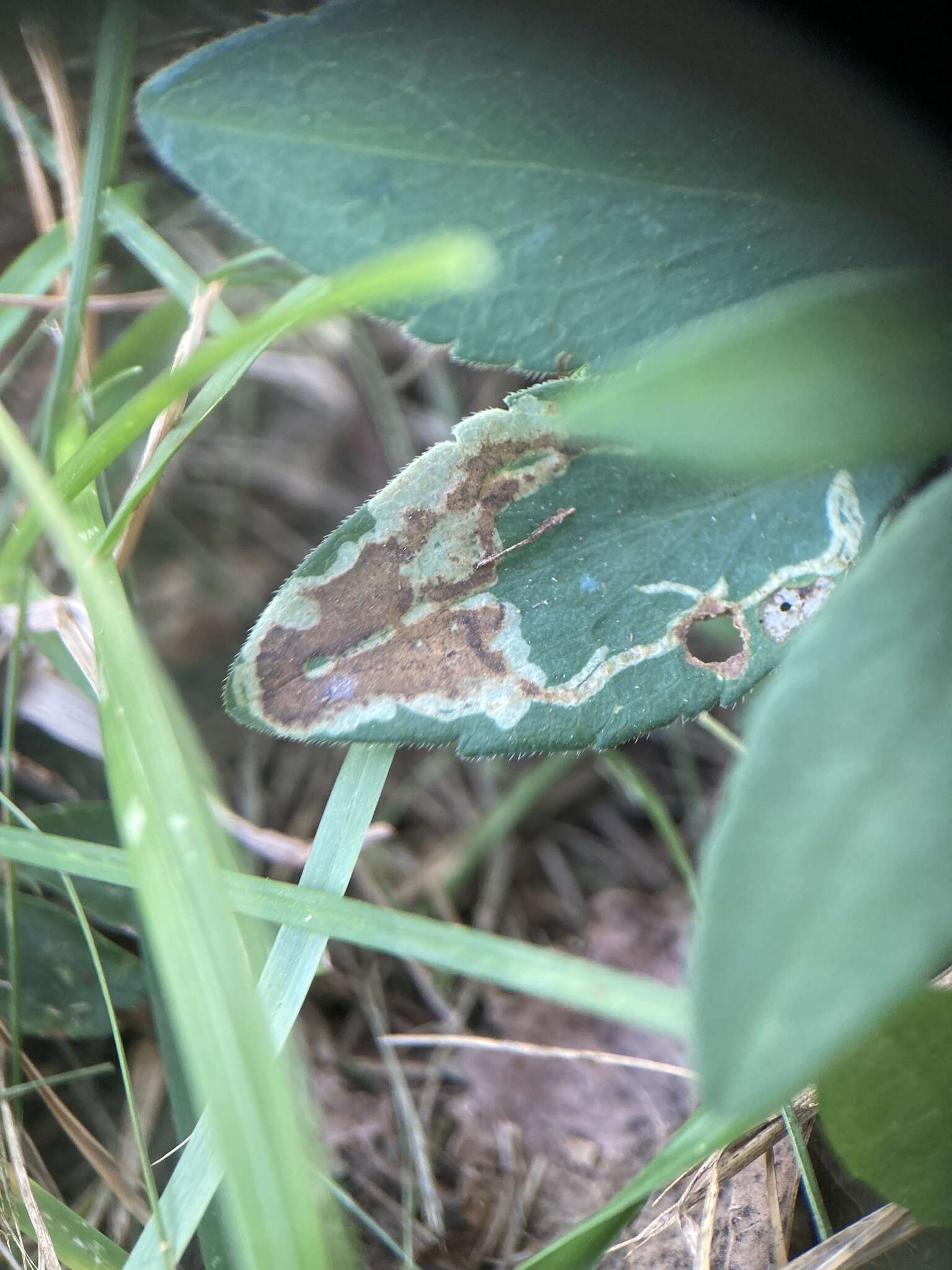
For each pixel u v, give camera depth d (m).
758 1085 0.05
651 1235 0.08
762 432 0.05
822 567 0.07
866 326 0.06
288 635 0.07
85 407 0.09
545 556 0.07
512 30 0.07
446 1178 0.09
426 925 0.07
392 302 0.07
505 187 0.07
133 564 0.12
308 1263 0.05
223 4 0.10
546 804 0.12
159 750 0.06
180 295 0.09
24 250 0.11
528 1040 0.10
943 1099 0.06
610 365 0.07
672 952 0.11
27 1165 0.08
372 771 0.08
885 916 0.05
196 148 0.07
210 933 0.06
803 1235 0.08
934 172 0.07
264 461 0.13
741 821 0.05
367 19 0.07
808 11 0.07
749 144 0.07
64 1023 0.09
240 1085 0.06
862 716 0.05
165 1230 0.07
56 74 0.10
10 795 0.09
